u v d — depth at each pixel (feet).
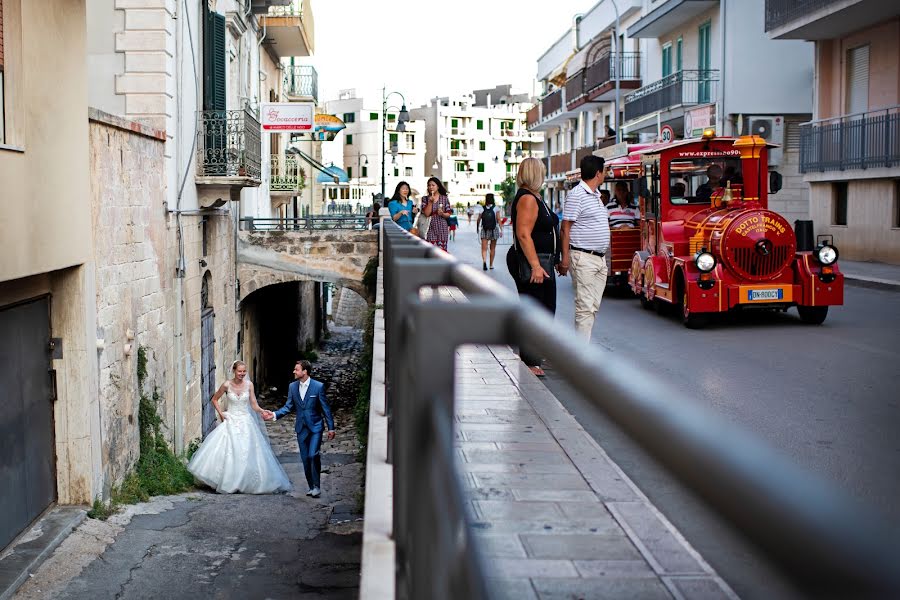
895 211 85.51
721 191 49.32
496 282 5.88
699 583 8.95
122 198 45.62
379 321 25.89
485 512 11.07
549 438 14.83
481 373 21.09
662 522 10.69
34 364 36.47
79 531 36.01
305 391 49.75
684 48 121.39
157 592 30.53
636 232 62.59
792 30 92.32
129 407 45.78
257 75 94.94
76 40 38.27
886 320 47.85
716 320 49.29
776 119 106.11
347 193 377.30
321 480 54.19
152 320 51.19
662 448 2.11
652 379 2.53
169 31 55.72
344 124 136.77
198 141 63.62
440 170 465.06
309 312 125.08
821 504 1.56
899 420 25.50
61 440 38.45
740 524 1.72
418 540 5.02
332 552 35.27
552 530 10.36
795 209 108.17
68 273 38.37
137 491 44.01
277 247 83.15
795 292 45.34
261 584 31.40
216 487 48.75
